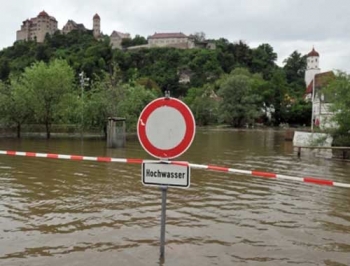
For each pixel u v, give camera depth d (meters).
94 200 8.51
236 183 11.09
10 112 32.47
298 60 132.88
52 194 9.09
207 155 19.56
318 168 15.06
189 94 96.50
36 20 168.50
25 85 33.66
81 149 21.42
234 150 22.95
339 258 5.31
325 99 23.06
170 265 4.88
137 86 36.00
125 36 169.12
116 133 22.36
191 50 133.50
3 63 104.62
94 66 102.19
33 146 23.25
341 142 21.00
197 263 4.99
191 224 6.82
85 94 34.53
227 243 5.83
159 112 4.65
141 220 6.98
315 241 6.03
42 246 5.52
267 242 5.93
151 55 129.12
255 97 73.19
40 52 114.81
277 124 84.12
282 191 10.02
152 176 4.68
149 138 4.69
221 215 7.50
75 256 5.15
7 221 6.76
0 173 12.14
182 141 4.60
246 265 4.98
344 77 21.39
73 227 6.47
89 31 159.00
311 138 23.30
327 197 9.36
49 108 33.12
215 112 77.38
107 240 5.83
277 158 18.61
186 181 4.60
